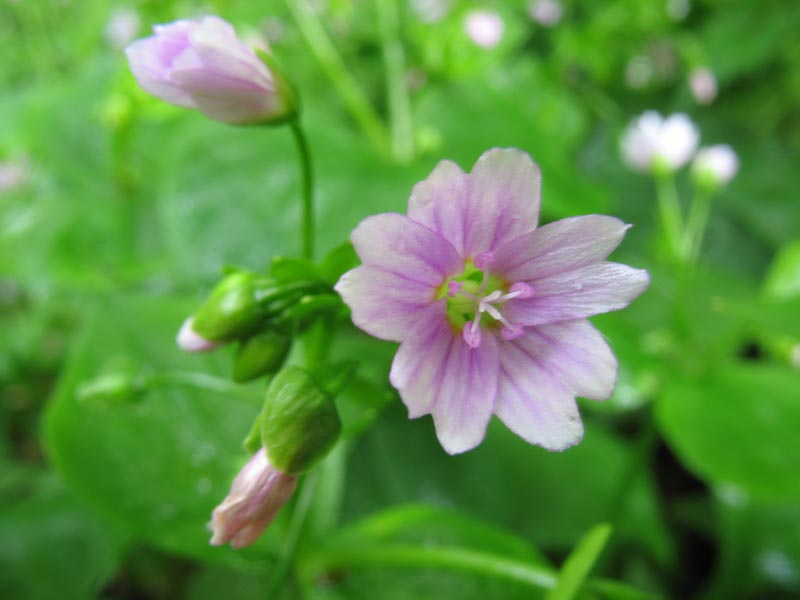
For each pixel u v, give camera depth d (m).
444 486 0.08
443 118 0.11
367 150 0.08
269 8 0.12
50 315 0.10
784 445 0.07
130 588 0.08
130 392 0.06
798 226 0.14
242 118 0.05
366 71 0.13
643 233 0.14
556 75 0.13
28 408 0.10
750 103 0.16
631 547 0.08
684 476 0.10
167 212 0.08
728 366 0.08
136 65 0.05
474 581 0.06
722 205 0.15
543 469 0.08
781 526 0.08
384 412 0.09
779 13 0.16
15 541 0.07
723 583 0.08
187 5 0.12
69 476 0.06
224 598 0.07
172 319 0.07
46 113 0.11
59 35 0.15
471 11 0.12
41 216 0.10
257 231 0.08
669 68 0.15
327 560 0.06
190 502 0.06
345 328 0.09
